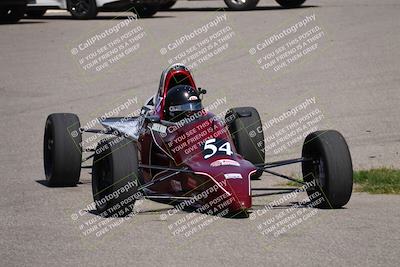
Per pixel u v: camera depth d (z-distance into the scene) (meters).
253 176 40.09
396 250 26.44
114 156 30.58
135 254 26.50
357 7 98.62
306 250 26.59
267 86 61.66
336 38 77.75
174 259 25.88
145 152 36.34
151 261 25.72
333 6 100.94
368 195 35.53
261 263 25.28
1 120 54.25
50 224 30.56
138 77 65.94
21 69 70.44
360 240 27.67
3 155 45.25
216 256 26.11
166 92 35.75
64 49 78.25
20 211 32.75
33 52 77.44
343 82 61.94
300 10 97.56
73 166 36.59
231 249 26.89
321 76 64.12
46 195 35.69
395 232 28.66
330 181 31.48
